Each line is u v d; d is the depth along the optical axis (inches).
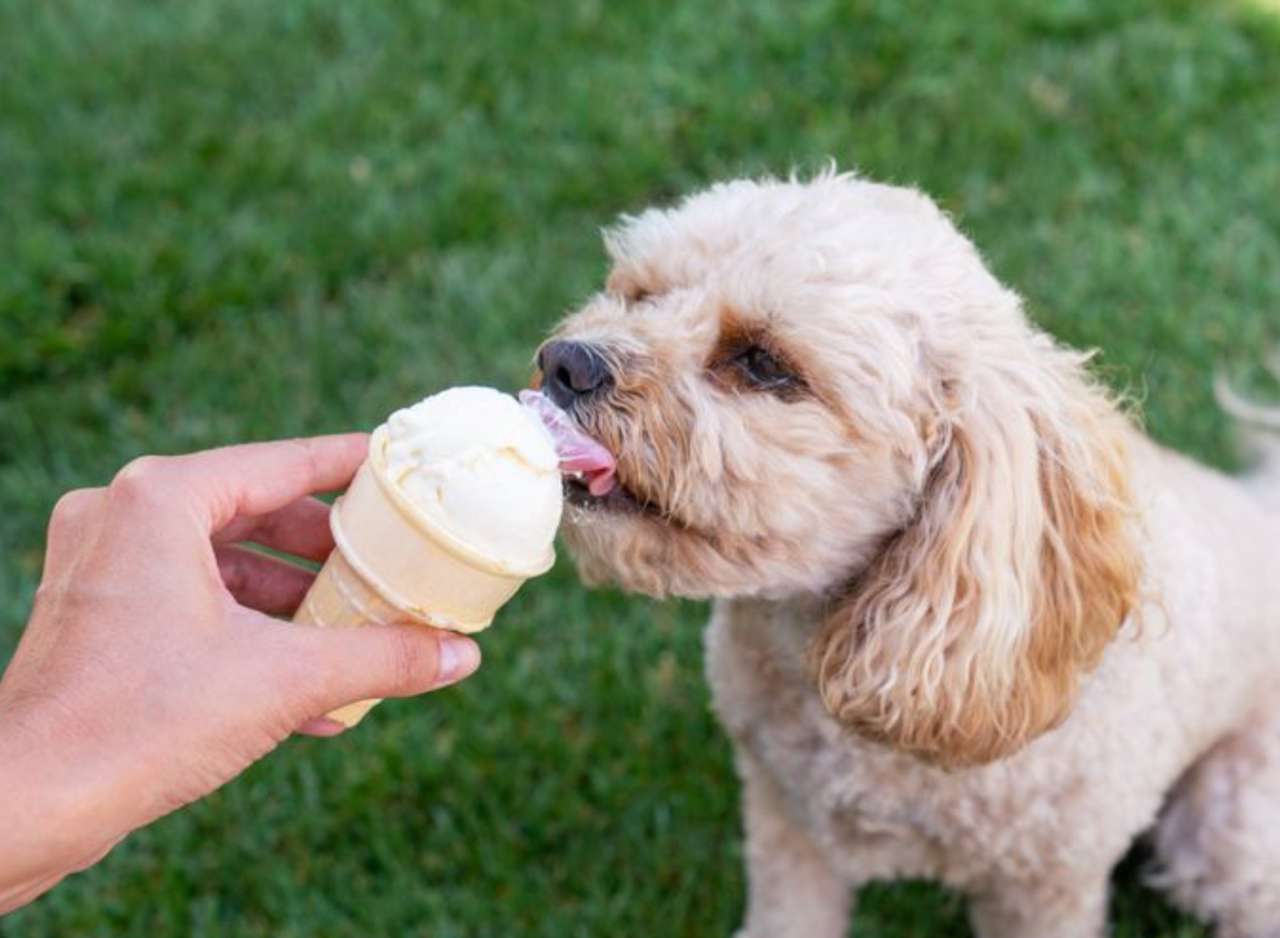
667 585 24.8
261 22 49.0
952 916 31.2
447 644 20.7
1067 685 25.0
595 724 33.3
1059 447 24.7
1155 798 27.4
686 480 23.7
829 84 44.9
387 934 30.7
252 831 31.9
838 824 27.8
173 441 38.0
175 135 45.3
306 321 40.1
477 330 39.7
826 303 23.6
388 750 32.5
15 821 18.5
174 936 30.6
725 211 25.6
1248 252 39.9
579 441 23.6
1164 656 26.5
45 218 42.8
